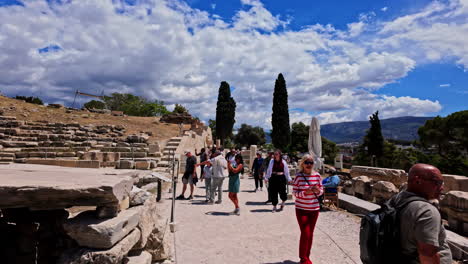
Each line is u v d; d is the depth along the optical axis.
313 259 4.92
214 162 9.61
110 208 3.26
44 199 3.08
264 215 8.04
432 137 33.84
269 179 8.70
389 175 10.51
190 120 36.59
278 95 39.16
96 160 15.30
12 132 20.03
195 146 26.20
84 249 2.99
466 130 30.19
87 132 23.50
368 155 37.88
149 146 18.45
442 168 29.72
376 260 2.36
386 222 2.38
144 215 3.95
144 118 36.72
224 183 15.45
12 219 3.91
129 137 21.67
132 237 3.48
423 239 2.11
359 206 8.11
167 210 8.40
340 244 5.70
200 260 4.81
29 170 4.82
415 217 2.19
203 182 15.48
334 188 8.90
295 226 6.96
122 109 62.47
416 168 2.45
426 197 2.39
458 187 8.12
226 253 5.16
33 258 3.75
